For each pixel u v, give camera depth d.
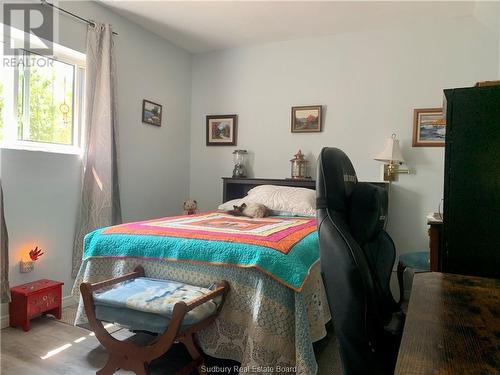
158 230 2.03
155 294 1.65
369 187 1.13
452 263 1.28
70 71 2.88
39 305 2.33
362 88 3.39
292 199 3.01
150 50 3.51
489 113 1.24
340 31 3.41
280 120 3.73
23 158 2.44
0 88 2.43
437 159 3.12
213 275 1.79
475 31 3.01
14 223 2.39
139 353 1.58
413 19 3.12
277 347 1.59
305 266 1.72
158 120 3.65
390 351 0.95
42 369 1.81
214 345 1.78
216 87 4.03
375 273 1.11
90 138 2.82
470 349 0.59
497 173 1.23
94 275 2.04
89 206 2.84
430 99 3.15
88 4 2.84
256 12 3.04
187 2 2.89
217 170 4.05
